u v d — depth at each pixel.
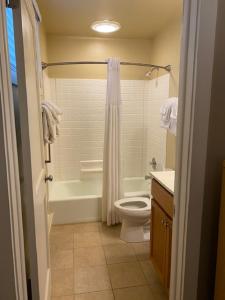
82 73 3.36
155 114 3.27
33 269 1.17
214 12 0.92
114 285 1.91
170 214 1.62
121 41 3.35
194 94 0.97
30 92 1.20
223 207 1.02
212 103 1.02
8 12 1.26
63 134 3.46
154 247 1.97
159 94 3.10
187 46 0.99
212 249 1.14
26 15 1.15
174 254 1.17
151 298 1.77
